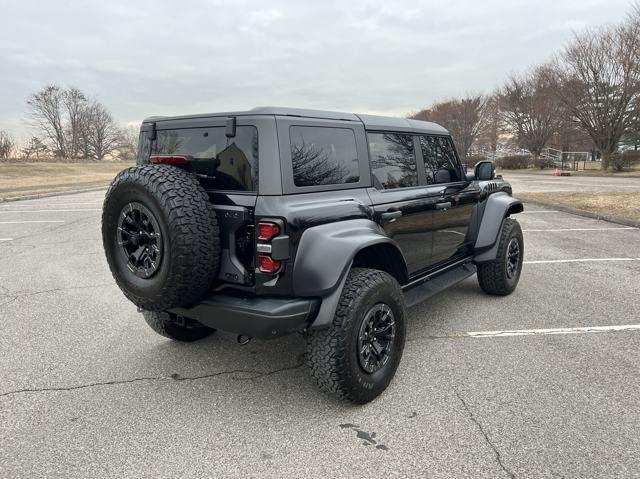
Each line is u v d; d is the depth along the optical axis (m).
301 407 3.14
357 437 2.80
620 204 12.54
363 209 3.29
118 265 3.00
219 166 2.97
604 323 4.52
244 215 2.77
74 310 5.11
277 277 2.77
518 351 3.93
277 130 2.84
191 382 3.50
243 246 2.83
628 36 25.88
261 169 2.80
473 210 4.89
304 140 3.01
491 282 5.22
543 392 3.25
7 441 2.79
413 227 3.91
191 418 3.02
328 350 2.91
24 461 2.61
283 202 2.79
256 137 2.84
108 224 2.98
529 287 5.73
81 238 9.42
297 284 2.80
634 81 26.27
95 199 17.64
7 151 42.81
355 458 2.60
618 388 3.30
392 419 2.97
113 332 4.48
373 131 3.63
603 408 3.04
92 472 2.51
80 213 13.31
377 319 3.19
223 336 4.38
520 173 33.91
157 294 2.81
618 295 5.37
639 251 7.68
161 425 2.95
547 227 10.16
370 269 3.24
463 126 46.38
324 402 3.20
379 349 3.21
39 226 10.98
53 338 4.34
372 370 3.14
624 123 27.84
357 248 2.95
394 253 3.39
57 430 2.90
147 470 2.53
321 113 3.20
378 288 3.08
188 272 2.71
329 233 2.94
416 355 3.88
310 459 2.60
